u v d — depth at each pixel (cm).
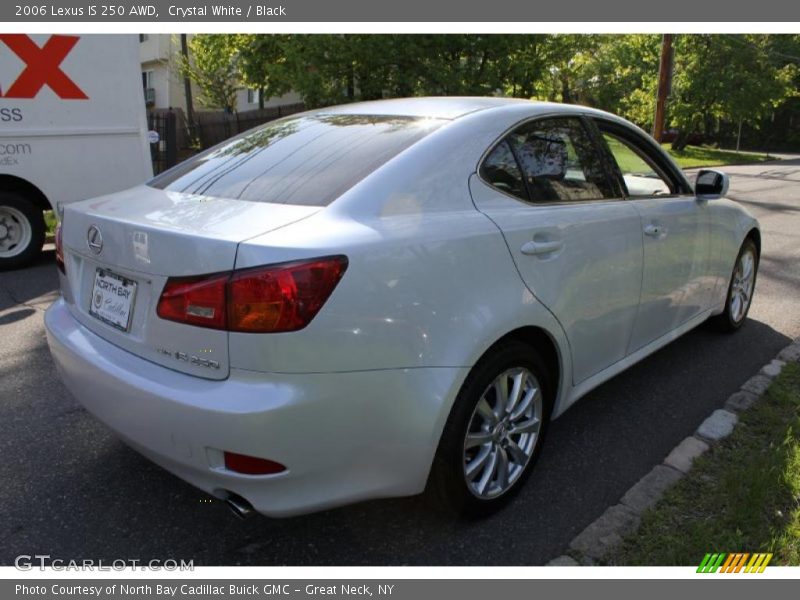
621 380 388
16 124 649
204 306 197
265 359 192
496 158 261
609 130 329
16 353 426
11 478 283
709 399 364
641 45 3089
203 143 2086
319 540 247
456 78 1736
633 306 321
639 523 250
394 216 221
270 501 204
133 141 729
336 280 196
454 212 237
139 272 217
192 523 256
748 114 3097
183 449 204
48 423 332
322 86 1753
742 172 2184
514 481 266
